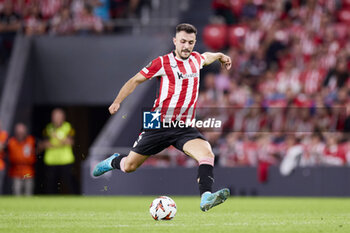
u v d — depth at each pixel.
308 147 54.38
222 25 67.75
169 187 54.97
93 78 67.06
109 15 71.44
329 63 63.00
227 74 64.25
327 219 25.80
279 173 53.97
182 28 23.27
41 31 69.31
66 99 67.19
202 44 69.31
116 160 26.00
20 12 70.81
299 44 65.44
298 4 68.25
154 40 66.81
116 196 55.22
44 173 67.19
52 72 67.31
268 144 55.38
